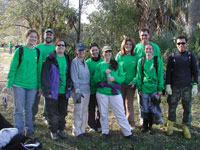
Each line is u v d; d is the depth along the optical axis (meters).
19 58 3.21
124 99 4.16
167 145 3.54
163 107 5.68
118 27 9.01
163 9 9.73
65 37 10.06
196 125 4.43
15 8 10.50
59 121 3.63
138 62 3.83
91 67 3.84
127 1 9.71
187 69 3.61
